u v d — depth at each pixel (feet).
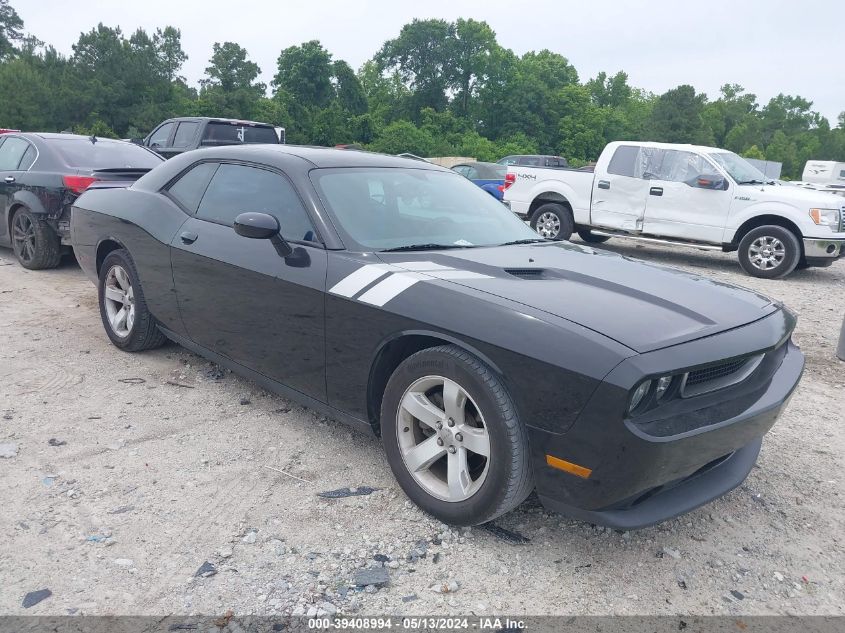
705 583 8.45
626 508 8.18
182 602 7.63
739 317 9.27
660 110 316.40
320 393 10.87
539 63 309.22
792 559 9.06
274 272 11.10
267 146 13.37
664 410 7.88
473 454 9.39
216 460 11.01
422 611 7.65
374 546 8.80
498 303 8.64
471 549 8.83
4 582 7.84
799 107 477.36
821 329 22.24
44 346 16.35
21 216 24.84
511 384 8.13
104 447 11.29
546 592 8.09
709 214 33.65
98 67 247.70
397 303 9.34
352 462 11.09
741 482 9.33
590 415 7.59
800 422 13.89
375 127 230.68
